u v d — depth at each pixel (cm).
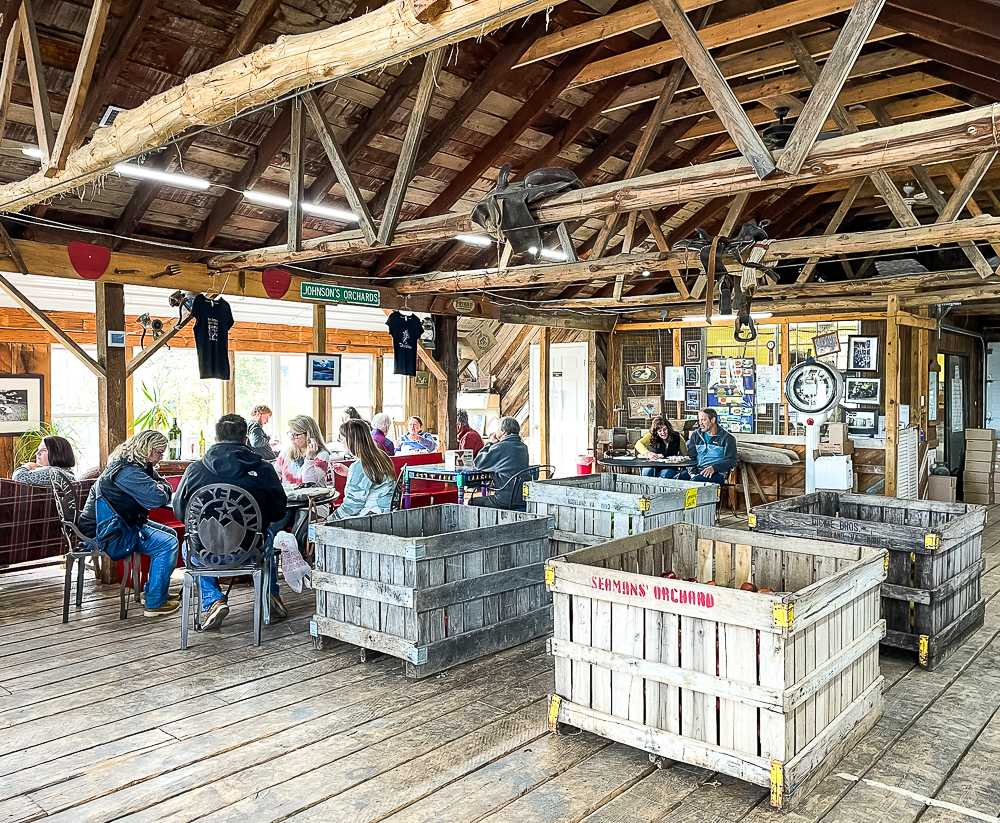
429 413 1296
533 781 288
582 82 615
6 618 495
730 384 1035
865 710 330
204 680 389
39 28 439
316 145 606
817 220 938
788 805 269
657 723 300
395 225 468
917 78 575
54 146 390
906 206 548
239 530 433
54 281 828
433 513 506
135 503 493
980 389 1190
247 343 1023
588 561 351
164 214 632
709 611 284
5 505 536
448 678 392
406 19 237
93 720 341
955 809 270
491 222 475
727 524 871
